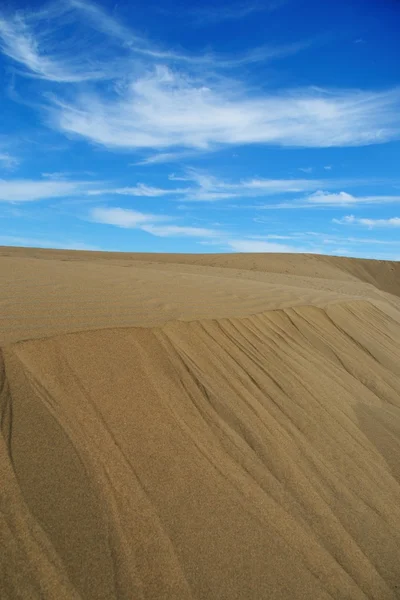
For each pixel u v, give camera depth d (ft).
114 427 8.64
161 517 7.21
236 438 10.05
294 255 120.16
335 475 10.38
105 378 9.84
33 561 5.82
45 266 24.71
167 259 91.20
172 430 9.30
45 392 8.71
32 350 9.62
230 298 21.52
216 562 6.83
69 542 6.24
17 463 7.03
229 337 15.34
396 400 17.34
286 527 8.09
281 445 10.54
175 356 12.14
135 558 6.42
